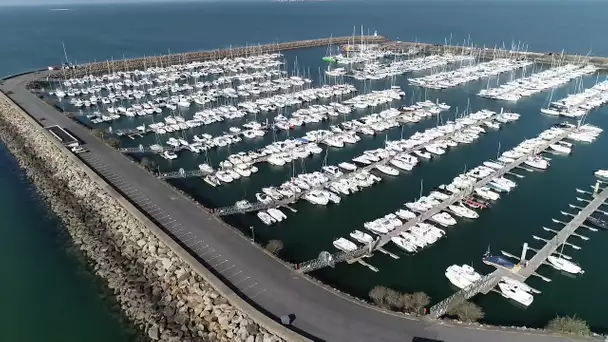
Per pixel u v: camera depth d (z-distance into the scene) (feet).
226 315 161.89
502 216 245.65
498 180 277.64
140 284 190.08
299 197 265.95
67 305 185.26
